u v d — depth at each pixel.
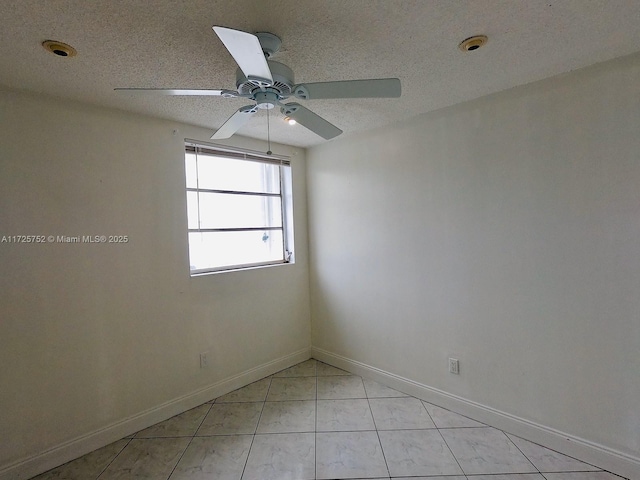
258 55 1.14
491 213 2.18
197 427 2.32
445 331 2.46
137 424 2.29
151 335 2.37
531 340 2.06
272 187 3.28
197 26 1.32
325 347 3.38
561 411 1.96
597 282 1.82
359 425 2.30
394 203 2.71
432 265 2.50
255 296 3.02
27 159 1.87
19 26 1.27
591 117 1.80
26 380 1.87
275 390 2.84
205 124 2.56
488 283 2.22
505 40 1.50
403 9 1.25
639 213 1.69
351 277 3.09
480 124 2.20
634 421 1.74
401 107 2.33
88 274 2.09
